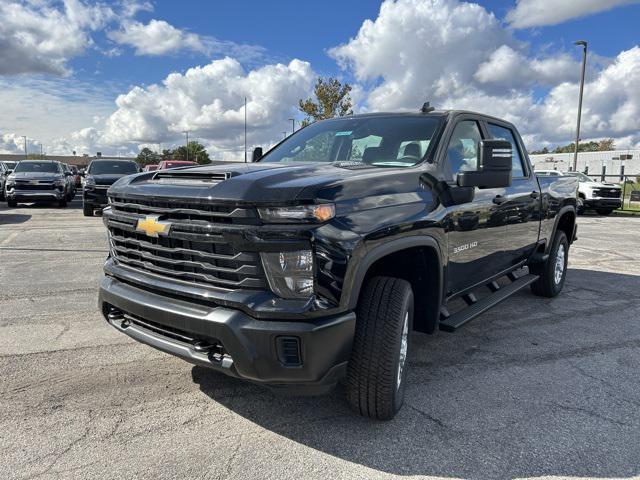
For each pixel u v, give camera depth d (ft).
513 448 8.87
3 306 16.98
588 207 64.13
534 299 19.43
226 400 10.50
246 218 8.04
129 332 9.95
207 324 8.25
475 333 15.17
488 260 13.71
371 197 9.05
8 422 9.50
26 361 12.39
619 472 8.21
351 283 8.26
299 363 8.02
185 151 249.75
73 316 15.96
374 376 8.98
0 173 70.13
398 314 9.02
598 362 12.96
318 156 13.10
